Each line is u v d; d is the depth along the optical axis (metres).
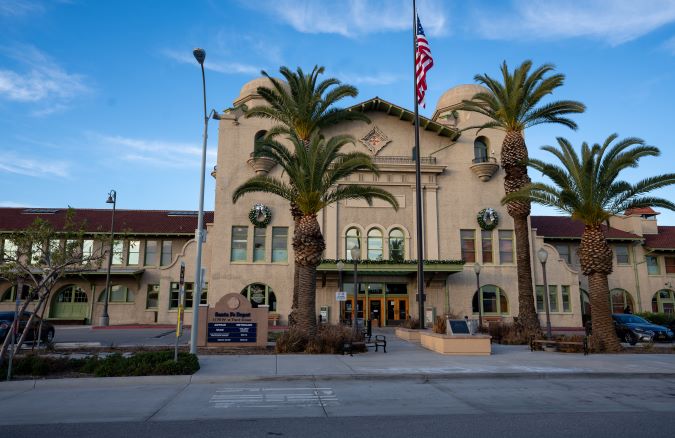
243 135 36.00
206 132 17.66
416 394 10.99
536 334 22.73
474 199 37.09
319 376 12.85
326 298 34.78
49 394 11.00
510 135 26.67
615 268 41.00
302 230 20.38
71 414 8.97
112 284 38.22
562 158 21.94
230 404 9.88
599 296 20.47
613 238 40.62
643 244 41.78
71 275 37.22
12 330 12.70
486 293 35.94
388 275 35.31
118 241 20.86
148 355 13.91
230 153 35.75
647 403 10.06
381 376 12.97
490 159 37.34
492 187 37.41
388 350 19.48
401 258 35.50
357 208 35.84
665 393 11.27
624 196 20.75
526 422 8.24
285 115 26.11
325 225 35.25
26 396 10.77
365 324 30.61
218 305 19.47
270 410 9.31
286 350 18.19
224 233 34.81
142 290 38.12
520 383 12.59
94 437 7.34
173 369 12.92
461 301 35.44
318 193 20.28
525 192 22.75
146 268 38.41
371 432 7.58
